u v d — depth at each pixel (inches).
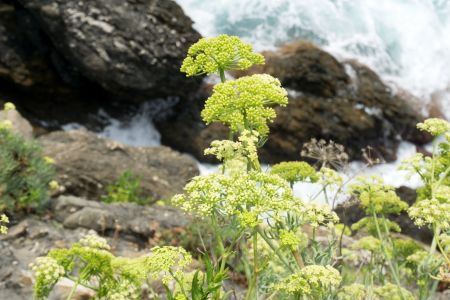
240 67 131.7
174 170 468.8
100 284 127.0
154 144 609.9
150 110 612.4
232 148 120.2
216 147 120.4
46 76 575.8
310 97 591.8
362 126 594.2
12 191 294.8
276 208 103.4
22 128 433.7
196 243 294.0
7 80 561.9
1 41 556.1
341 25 674.2
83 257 126.5
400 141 616.1
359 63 637.9
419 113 629.0
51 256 126.9
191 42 568.7
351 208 341.4
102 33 538.9
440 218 126.5
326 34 658.8
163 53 553.6
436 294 236.1
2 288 223.3
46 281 124.4
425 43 701.3
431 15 735.1
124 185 410.9
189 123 599.2
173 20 563.2
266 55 607.8
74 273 227.0
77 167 412.8
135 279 127.6
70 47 541.0
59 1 534.0
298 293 111.9
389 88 631.8
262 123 126.2
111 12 542.0
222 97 122.1
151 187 430.0
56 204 314.8
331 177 160.7
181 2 647.1
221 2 655.1
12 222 287.3
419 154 163.9
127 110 612.4
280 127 571.2
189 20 574.2
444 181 161.5
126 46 542.0
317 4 677.9
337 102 597.0
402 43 692.7
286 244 106.6
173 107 607.2
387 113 611.5
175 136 602.5
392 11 719.7
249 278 133.8
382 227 181.9
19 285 226.8
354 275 183.8
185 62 131.5
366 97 610.5
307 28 653.9
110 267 126.5
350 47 654.5
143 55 546.9
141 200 411.8
